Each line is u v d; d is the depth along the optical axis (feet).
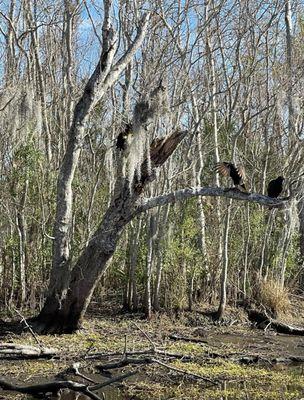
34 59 54.44
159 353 35.58
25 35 50.83
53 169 50.06
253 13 53.11
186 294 49.47
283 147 62.59
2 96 43.65
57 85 56.80
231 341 42.37
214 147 52.34
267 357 37.68
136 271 49.08
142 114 37.88
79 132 40.14
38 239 48.55
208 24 51.39
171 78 50.80
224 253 47.93
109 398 28.50
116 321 46.11
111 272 52.70
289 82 51.80
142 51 49.80
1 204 46.14
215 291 51.49
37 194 48.75
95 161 51.49
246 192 37.81
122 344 38.42
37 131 44.75
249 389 30.60
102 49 39.93
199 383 31.45
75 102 54.65
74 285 40.42
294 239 58.65
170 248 48.14
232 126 56.59
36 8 56.34
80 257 40.50
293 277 59.21
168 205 47.06
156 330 43.93
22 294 45.73
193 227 50.62
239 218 55.62
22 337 38.83
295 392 30.19
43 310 40.86
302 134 55.31
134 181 39.47
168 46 51.44
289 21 53.31
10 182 46.19
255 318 49.08
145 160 39.24
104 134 51.11
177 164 52.24
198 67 53.72
